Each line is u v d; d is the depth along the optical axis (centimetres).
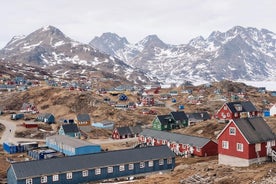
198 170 5903
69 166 6444
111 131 14588
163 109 19025
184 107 19900
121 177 6862
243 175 5062
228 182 4862
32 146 10600
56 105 18050
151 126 14812
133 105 19438
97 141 12281
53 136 10831
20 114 16088
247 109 12706
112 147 10906
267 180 4603
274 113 12700
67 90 19712
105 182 6550
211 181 5047
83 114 15775
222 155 6456
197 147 8688
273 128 9306
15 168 6100
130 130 13212
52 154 9431
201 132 10850
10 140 12069
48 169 6256
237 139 6166
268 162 6078
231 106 12562
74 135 12738
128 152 7194
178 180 5431
